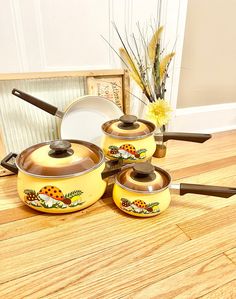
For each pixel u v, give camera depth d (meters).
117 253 0.43
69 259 0.41
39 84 0.67
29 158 0.50
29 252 0.43
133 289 0.37
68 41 0.70
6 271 0.39
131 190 0.47
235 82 1.03
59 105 0.71
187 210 0.54
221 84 1.00
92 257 0.42
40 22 0.66
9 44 0.65
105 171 0.52
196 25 0.85
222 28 0.89
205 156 0.80
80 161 0.49
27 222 0.49
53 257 0.42
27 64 0.68
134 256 0.42
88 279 0.38
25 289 0.36
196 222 0.50
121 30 0.75
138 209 0.48
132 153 0.58
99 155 0.53
